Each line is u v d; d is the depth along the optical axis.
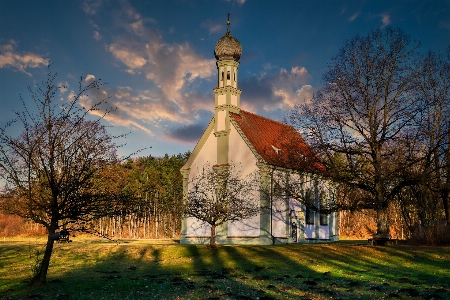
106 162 18.78
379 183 34.62
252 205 40.50
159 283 20.55
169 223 85.19
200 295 17.84
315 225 49.44
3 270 25.59
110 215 19.42
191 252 33.25
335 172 35.22
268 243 41.62
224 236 44.28
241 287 19.56
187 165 48.06
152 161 105.50
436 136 35.88
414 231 36.88
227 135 45.81
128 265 28.67
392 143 36.41
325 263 27.25
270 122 52.78
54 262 30.38
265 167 42.75
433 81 36.00
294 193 38.12
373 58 35.78
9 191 17.95
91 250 34.94
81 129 18.47
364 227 77.56
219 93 47.41
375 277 22.22
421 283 20.47
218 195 37.41
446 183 35.72
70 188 18.36
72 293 18.06
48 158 18.05
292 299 17.11
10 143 17.84
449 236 33.84
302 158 38.12
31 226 70.25
